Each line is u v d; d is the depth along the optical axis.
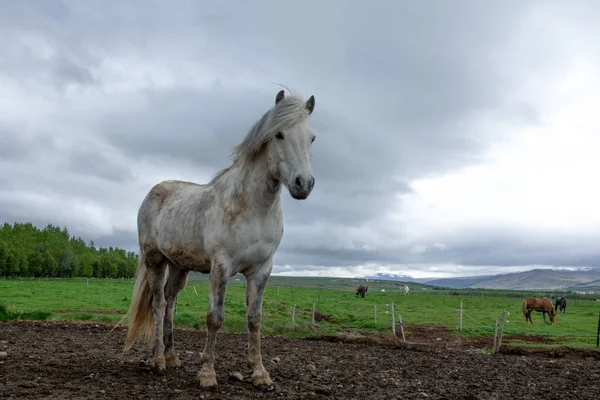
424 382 7.08
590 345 16.86
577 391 6.86
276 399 5.14
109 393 5.06
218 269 5.36
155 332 6.54
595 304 63.38
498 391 6.57
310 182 4.94
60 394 4.91
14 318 15.36
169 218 6.20
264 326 16.28
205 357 5.55
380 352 11.68
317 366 8.12
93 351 8.49
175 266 6.84
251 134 5.44
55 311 21.61
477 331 21.62
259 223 5.40
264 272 5.64
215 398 4.96
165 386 5.49
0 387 5.14
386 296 61.44
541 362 10.79
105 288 48.03
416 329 22.28
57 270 95.69
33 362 6.82
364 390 6.11
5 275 81.31
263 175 5.34
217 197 5.62
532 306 28.45
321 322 23.39
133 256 143.00
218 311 5.38
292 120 5.14
